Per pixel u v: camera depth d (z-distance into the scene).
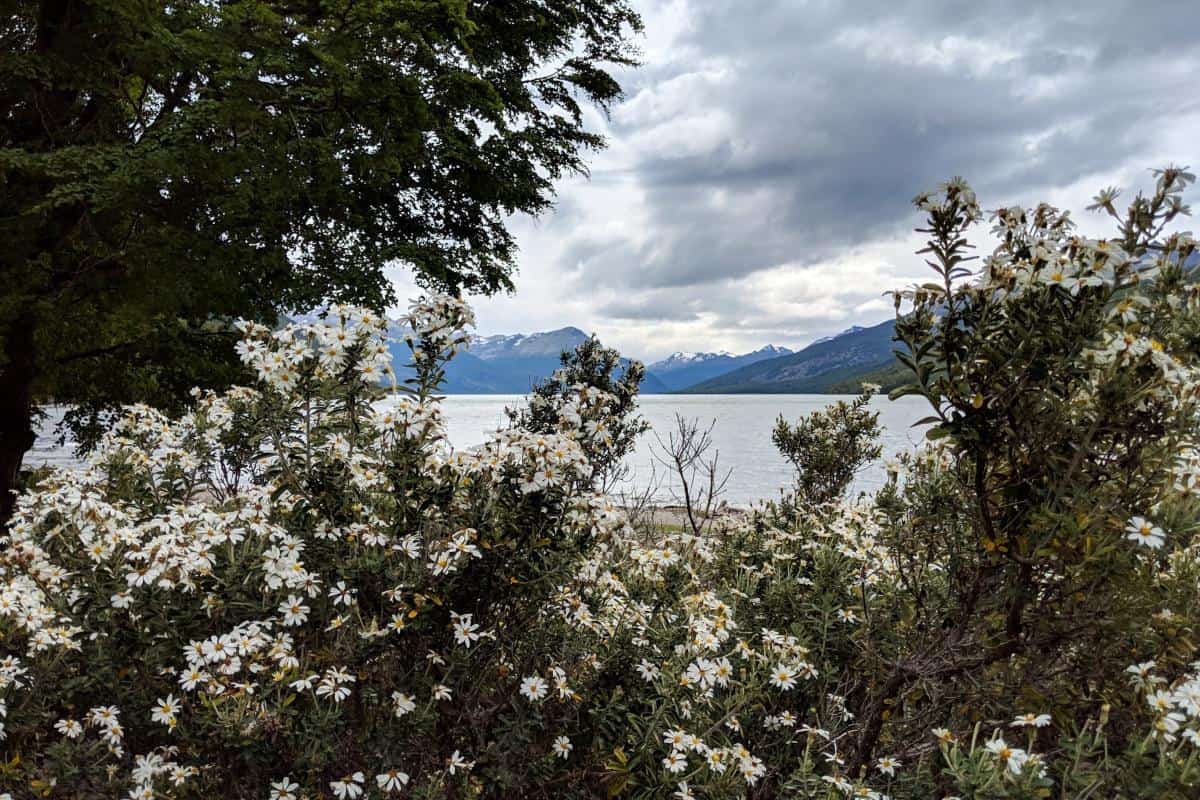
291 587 2.44
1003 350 2.09
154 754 2.24
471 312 2.78
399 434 2.72
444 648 2.54
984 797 1.68
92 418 9.27
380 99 7.61
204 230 7.11
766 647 2.86
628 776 2.32
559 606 2.73
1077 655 2.25
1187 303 2.10
